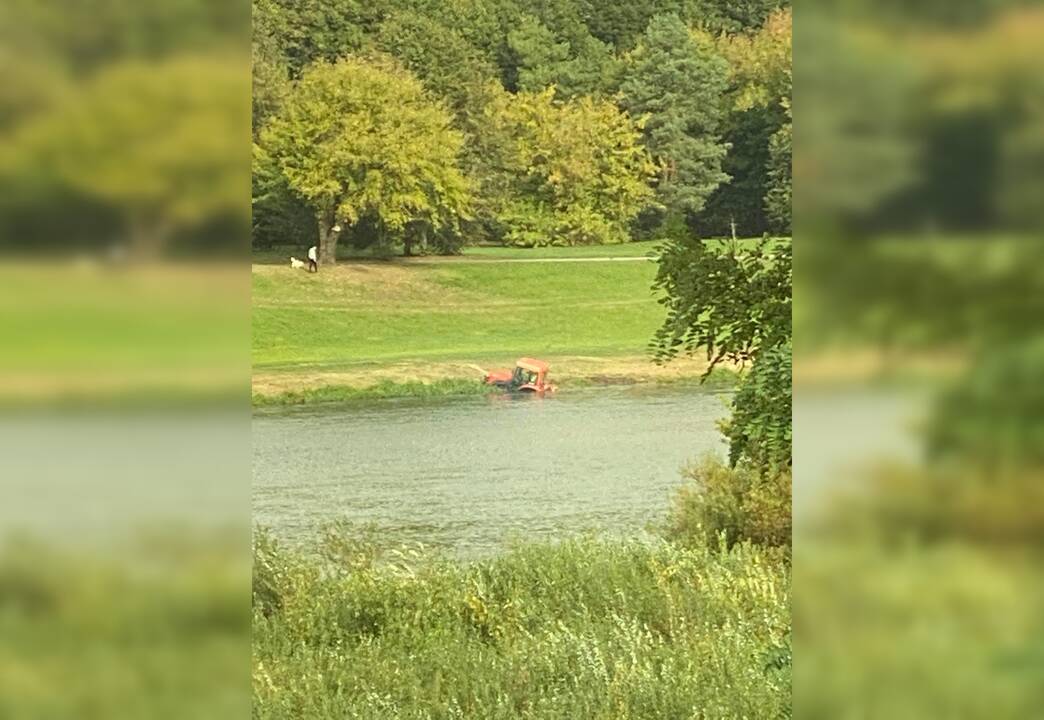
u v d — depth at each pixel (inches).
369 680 230.1
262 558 290.2
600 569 305.1
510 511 470.6
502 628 269.3
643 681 210.8
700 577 275.7
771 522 315.9
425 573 309.6
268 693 207.8
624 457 578.9
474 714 217.8
